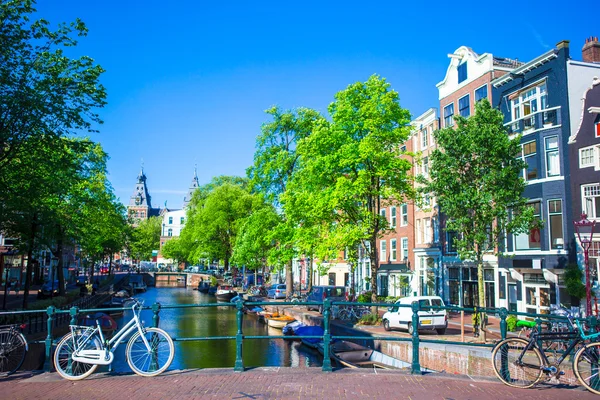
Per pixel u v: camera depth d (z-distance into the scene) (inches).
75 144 784.9
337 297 1393.9
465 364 622.8
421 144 1480.1
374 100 975.6
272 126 1491.1
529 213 750.5
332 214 1043.9
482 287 751.7
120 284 2615.7
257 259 1784.0
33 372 337.1
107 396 271.9
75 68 775.1
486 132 743.1
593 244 864.3
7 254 1188.5
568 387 295.9
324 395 269.9
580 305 868.0
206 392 277.0
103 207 1545.3
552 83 971.3
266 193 1540.4
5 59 689.0
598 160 871.7
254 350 981.2
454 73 1302.9
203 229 2220.7
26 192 780.6
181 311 1758.1
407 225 1551.4
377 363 765.9
